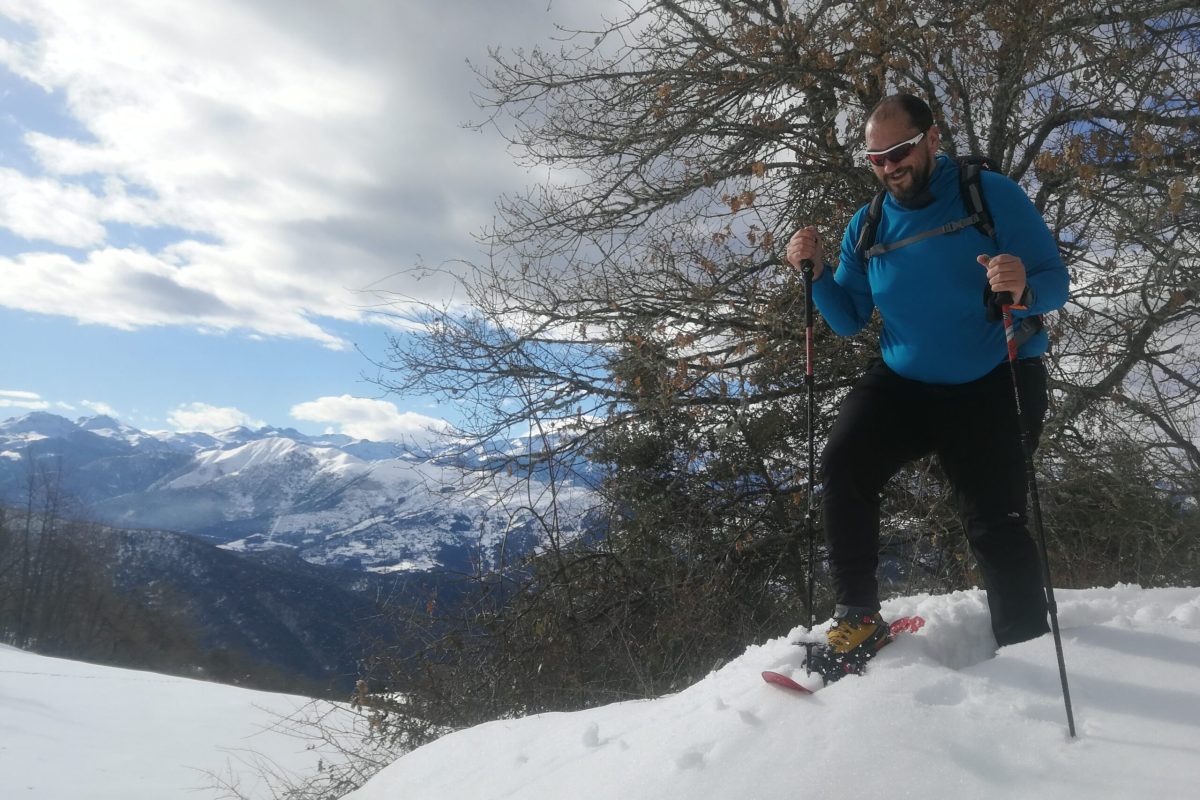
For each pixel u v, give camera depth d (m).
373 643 7.00
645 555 7.75
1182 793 1.63
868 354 7.22
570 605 7.24
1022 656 2.23
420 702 6.65
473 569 7.32
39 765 11.20
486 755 3.02
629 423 7.87
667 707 2.64
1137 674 2.06
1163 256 6.21
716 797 1.99
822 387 7.35
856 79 6.86
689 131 7.64
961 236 2.41
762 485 7.88
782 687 2.27
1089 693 2.04
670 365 7.62
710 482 7.90
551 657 6.79
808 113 7.71
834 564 2.44
